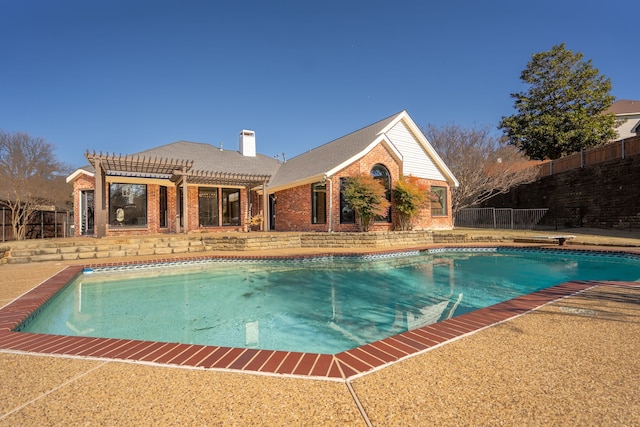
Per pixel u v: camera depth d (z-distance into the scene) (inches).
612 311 193.8
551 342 145.6
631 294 236.4
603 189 790.5
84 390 107.5
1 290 259.9
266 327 228.2
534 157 1267.2
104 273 398.3
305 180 705.0
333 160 725.3
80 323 234.8
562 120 1177.4
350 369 121.8
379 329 223.5
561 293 240.7
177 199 751.7
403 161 779.4
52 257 434.0
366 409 94.7
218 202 808.9
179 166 620.1
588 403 95.8
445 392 103.7
